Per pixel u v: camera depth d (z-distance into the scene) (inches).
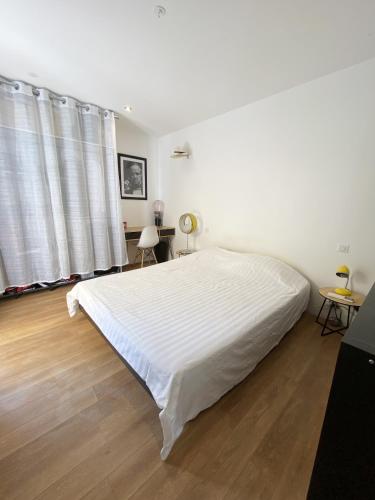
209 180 129.0
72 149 108.4
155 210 167.9
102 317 60.8
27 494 36.0
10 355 68.6
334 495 27.4
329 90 79.0
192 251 138.9
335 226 83.9
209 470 39.9
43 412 50.3
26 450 42.4
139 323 54.7
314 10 52.4
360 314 33.9
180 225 140.7
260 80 84.0
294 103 88.6
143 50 69.0
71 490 36.7
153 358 43.5
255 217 109.3
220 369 47.6
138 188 157.3
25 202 101.3
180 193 150.3
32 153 97.3
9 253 99.5
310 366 65.9
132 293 72.6
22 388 56.6
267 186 102.3
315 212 88.4
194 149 134.7
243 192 112.7
